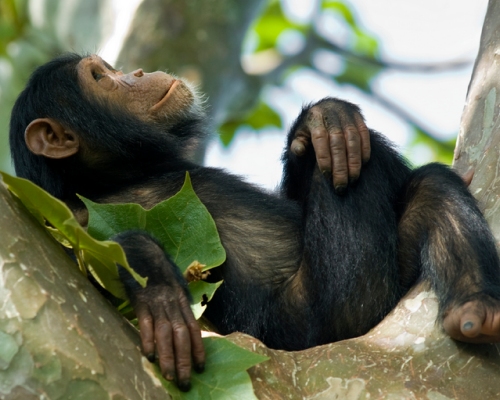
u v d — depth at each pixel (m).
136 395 6.01
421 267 8.48
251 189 10.09
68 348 5.84
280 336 9.24
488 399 6.85
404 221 8.88
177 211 7.79
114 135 10.34
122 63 17.52
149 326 6.68
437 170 9.12
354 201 8.91
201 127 11.25
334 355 7.14
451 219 8.42
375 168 9.09
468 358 7.10
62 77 10.55
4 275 5.96
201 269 7.50
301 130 9.41
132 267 7.21
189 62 17.83
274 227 9.66
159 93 10.84
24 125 10.48
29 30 18.67
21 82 18.41
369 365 7.04
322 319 8.95
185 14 17.89
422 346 7.24
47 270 6.23
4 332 5.75
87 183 10.21
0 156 18.19
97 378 5.82
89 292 6.48
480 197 8.73
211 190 9.91
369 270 8.73
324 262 8.93
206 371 6.65
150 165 10.46
